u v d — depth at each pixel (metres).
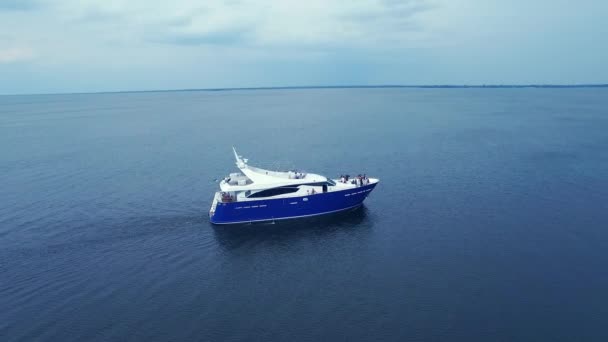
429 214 51.09
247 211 49.22
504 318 30.22
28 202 57.97
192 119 177.75
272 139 112.12
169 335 29.36
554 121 140.50
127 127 148.25
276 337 28.91
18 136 126.62
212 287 35.69
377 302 32.69
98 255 41.75
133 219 51.16
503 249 41.03
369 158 83.56
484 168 72.62
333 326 29.92
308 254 41.59
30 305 33.06
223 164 81.50
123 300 33.75
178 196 60.12
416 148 93.25
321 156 87.00
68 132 135.38
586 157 79.25
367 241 44.12
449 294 33.47
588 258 38.75
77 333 29.66
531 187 60.59
